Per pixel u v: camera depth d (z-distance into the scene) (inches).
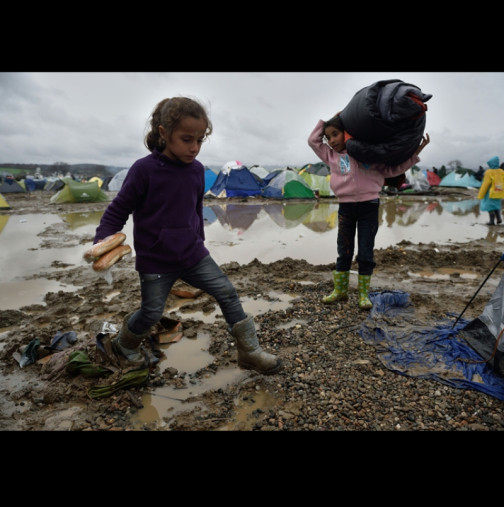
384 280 193.3
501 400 95.7
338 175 149.5
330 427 87.0
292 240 311.0
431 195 834.2
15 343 124.6
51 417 91.8
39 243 311.0
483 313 121.5
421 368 109.7
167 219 90.2
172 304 162.7
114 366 105.5
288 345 125.4
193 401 97.9
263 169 1032.8
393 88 121.1
